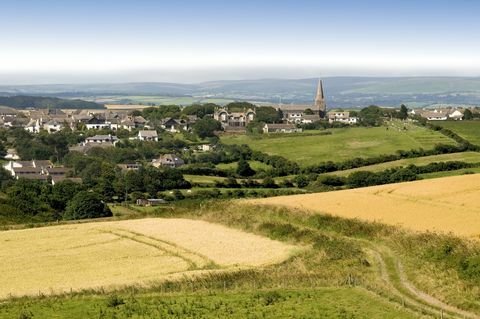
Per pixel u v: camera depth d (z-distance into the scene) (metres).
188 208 104.25
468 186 96.44
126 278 61.91
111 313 50.12
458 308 50.34
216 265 67.06
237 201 102.94
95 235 85.00
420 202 87.69
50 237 84.31
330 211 85.81
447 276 56.28
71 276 63.38
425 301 52.56
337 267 64.62
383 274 60.97
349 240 74.06
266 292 55.75
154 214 105.62
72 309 51.28
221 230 86.75
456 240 63.47
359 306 51.06
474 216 76.12
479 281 53.12
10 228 95.38
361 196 96.69
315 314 49.31
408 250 65.88
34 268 67.12
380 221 77.56
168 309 50.84
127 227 90.50
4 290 58.12
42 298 54.66
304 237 77.19
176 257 71.19
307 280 59.69
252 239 80.00
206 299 53.88
